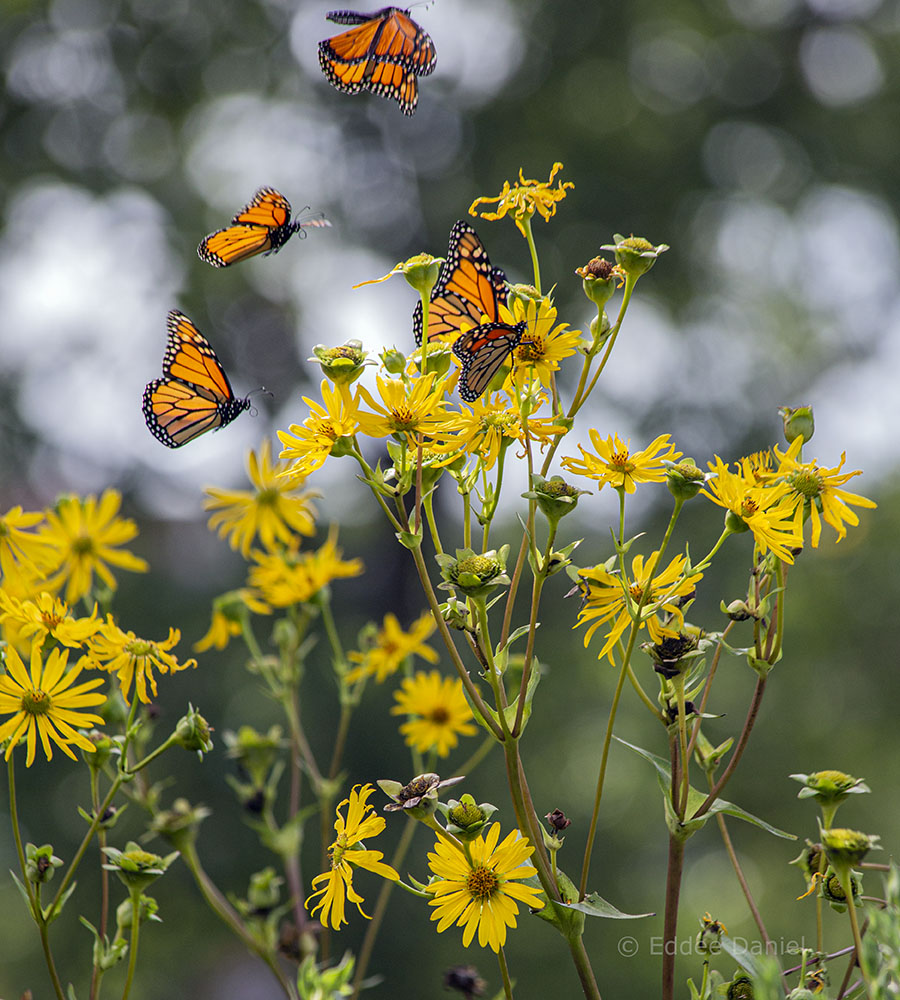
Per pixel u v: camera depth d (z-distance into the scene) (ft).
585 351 8.94
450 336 9.48
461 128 63.26
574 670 47.65
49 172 59.47
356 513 56.39
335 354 8.75
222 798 43.52
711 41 66.44
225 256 10.99
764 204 63.77
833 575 48.75
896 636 47.60
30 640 9.63
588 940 40.32
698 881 43.37
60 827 43.65
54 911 8.87
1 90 59.57
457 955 40.27
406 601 57.26
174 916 42.91
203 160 61.62
